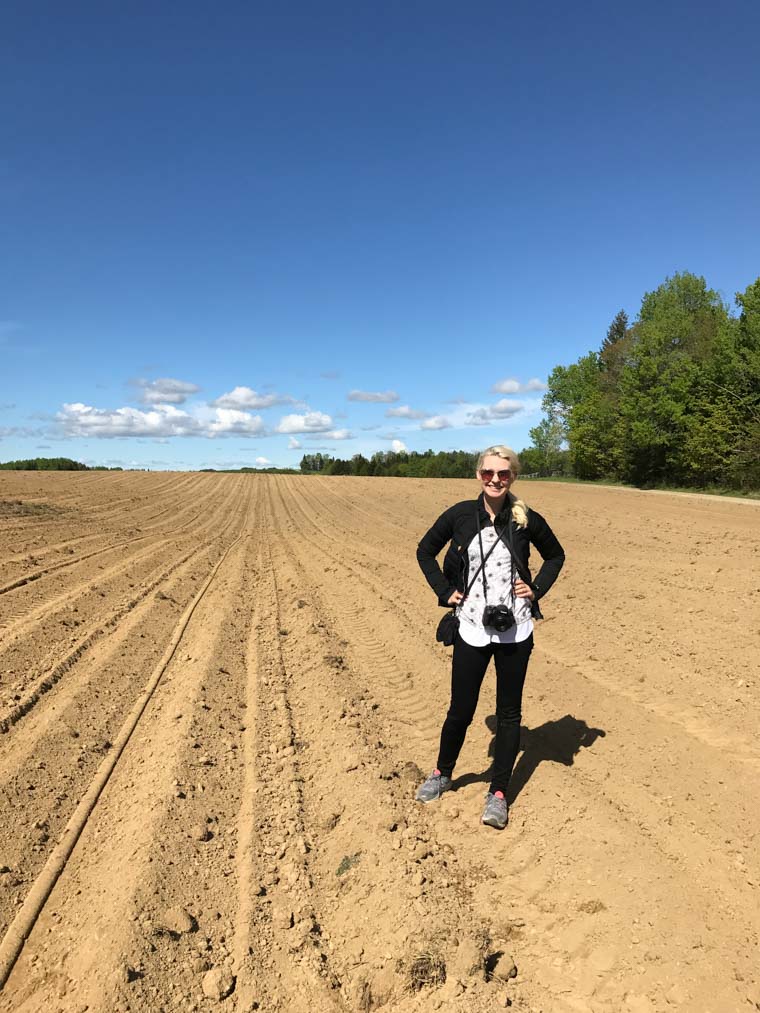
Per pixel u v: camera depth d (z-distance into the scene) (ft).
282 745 16.28
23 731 16.21
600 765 14.29
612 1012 8.11
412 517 88.22
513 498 12.49
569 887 10.38
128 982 8.49
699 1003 8.07
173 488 139.03
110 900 10.13
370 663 22.65
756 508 81.97
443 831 12.23
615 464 161.89
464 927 9.48
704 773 13.75
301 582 38.73
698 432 119.55
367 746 15.56
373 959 9.06
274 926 9.86
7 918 9.97
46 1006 8.30
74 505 81.66
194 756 15.19
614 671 20.42
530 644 12.39
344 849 11.74
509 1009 8.18
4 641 22.54
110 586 33.76
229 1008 8.36
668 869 10.60
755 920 9.41
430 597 32.89
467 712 12.74
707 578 34.58
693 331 141.28
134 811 12.92
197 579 39.29
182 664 22.40
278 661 23.44
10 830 12.15
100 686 19.72
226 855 11.69
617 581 34.68
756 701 17.52
